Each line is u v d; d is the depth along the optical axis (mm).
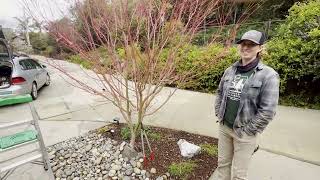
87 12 3221
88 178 3312
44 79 8781
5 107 6578
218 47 3836
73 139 4422
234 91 2404
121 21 3021
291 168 3395
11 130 4883
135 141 4004
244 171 2531
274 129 4539
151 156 3514
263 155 3711
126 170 3365
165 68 3299
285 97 6016
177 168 3312
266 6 11273
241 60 2455
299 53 5535
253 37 2199
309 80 5789
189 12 3221
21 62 7137
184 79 3934
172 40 3205
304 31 5875
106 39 3133
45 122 5402
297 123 4789
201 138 4281
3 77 6711
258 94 2260
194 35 3400
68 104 6727
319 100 5676
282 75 5898
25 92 6844
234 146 2553
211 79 7109
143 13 3094
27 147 4180
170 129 4695
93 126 5043
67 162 3666
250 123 2332
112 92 3566
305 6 6465
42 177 3297
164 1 3025
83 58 3344
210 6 3334
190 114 5535
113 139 4191
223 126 2641
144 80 3297
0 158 3850
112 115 5633
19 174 3377
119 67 3266
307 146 3926
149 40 3064
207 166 3436
